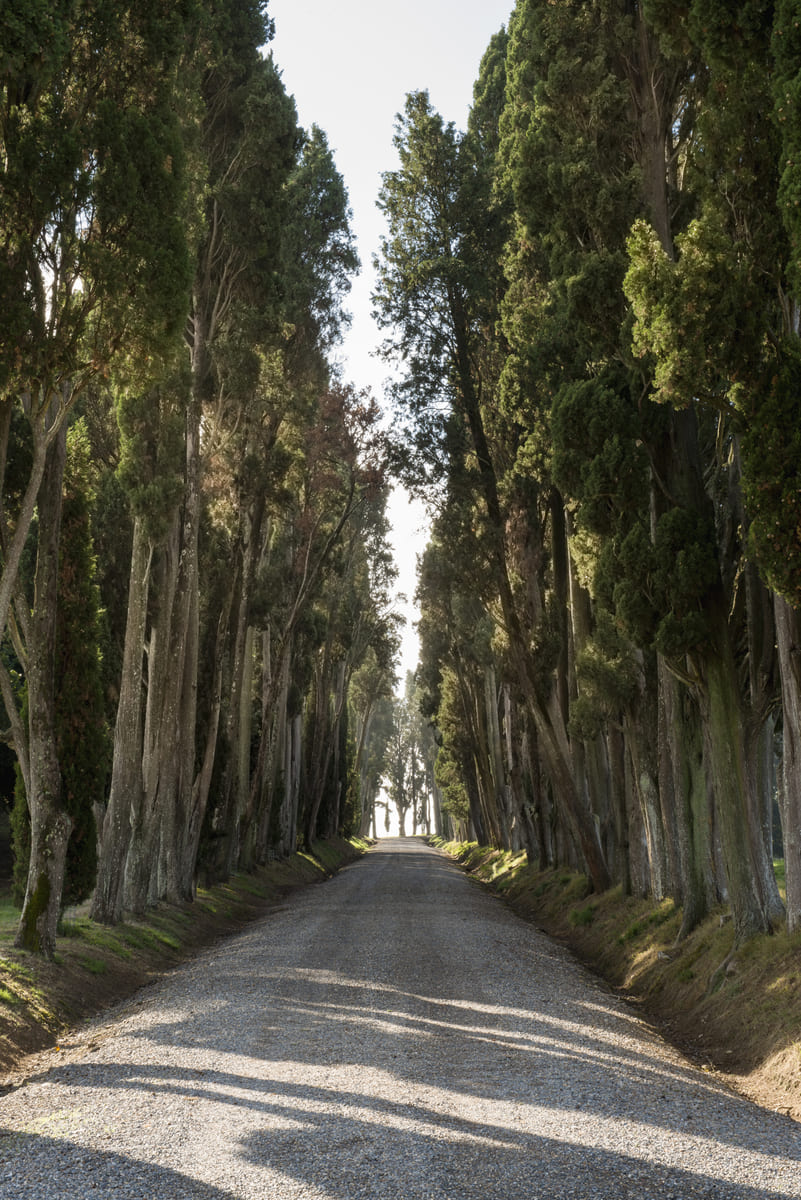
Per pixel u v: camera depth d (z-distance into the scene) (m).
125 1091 8.35
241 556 30.67
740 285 10.93
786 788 12.45
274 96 25.50
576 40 17.38
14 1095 8.55
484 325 28.95
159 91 14.72
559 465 16.19
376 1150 6.48
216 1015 12.12
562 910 26.52
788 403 10.39
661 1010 13.98
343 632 56.34
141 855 22.28
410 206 28.66
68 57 13.62
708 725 14.62
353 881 42.28
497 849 58.88
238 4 25.92
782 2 9.76
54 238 13.12
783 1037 10.15
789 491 10.23
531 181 17.33
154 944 19.47
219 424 26.80
